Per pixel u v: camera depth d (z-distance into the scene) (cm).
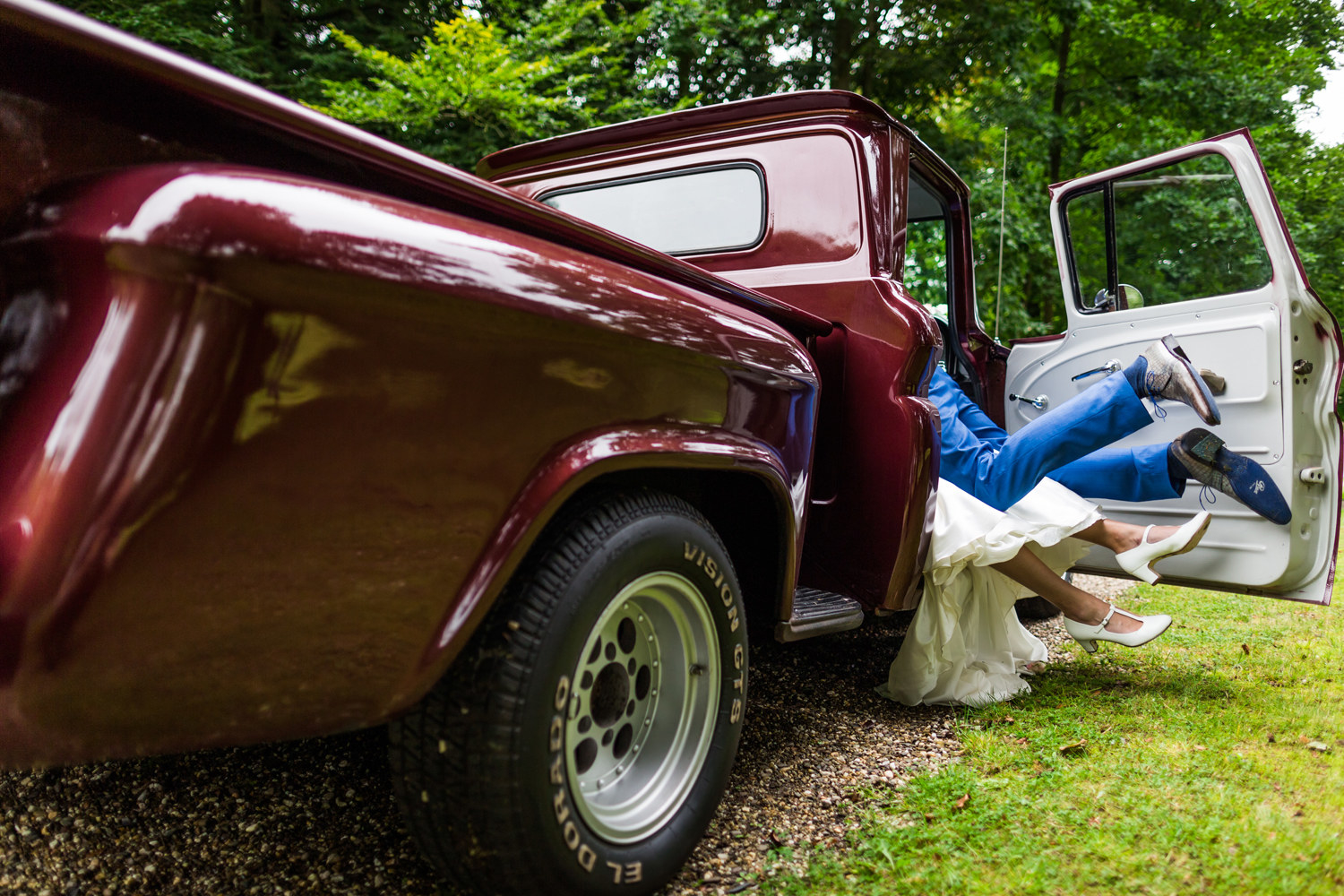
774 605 203
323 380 98
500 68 770
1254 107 1153
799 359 194
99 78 96
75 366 90
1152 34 1255
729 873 163
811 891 157
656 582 155
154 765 194
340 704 107
